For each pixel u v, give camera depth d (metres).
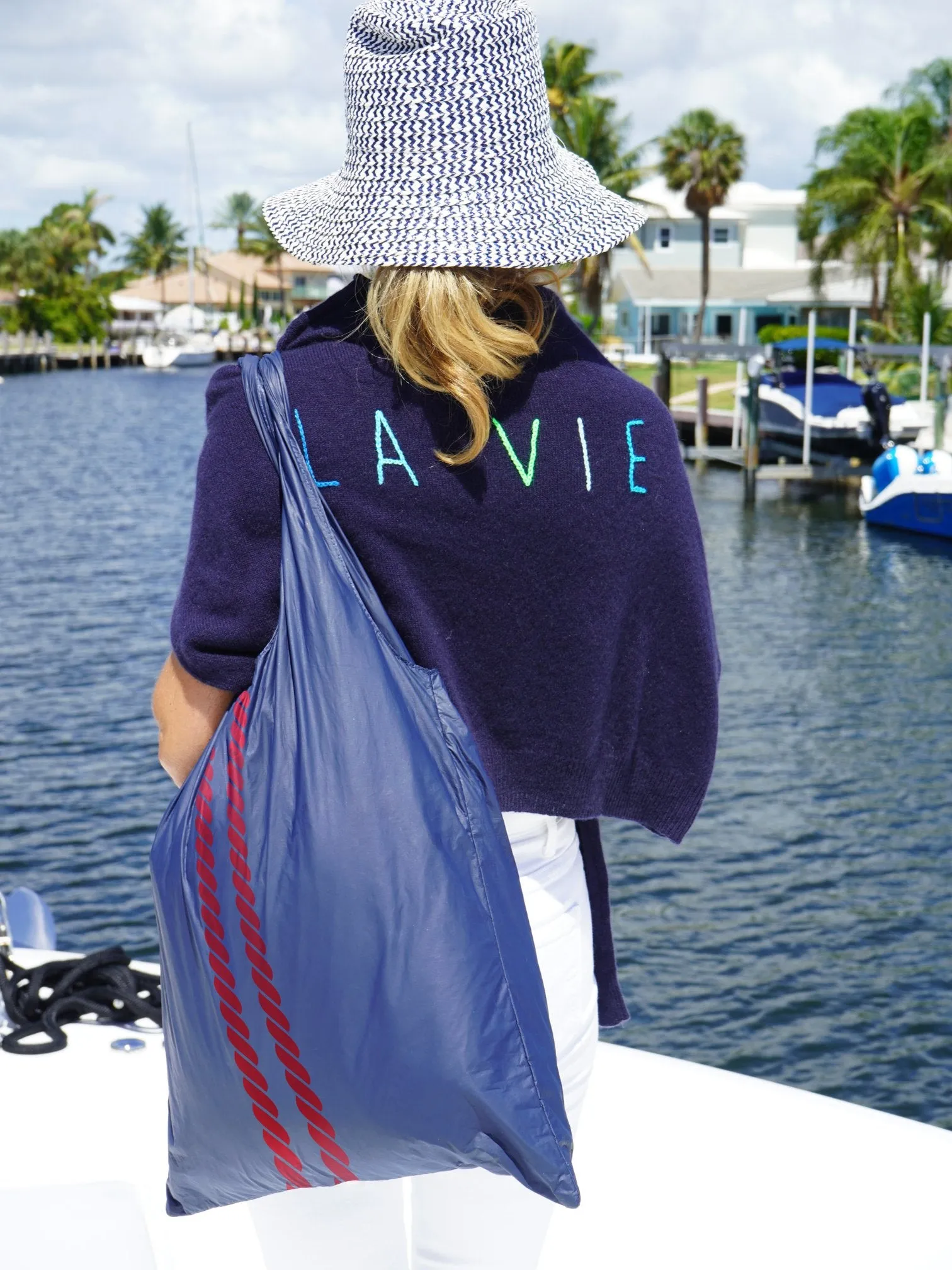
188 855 1.18
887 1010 6.93
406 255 1.18
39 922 3.25
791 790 10.28
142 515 26.62
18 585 19.16
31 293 99.38
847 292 58.78
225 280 113.69
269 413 1.21
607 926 1.45
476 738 1.25
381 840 1.16
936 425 25.83
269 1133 1.20
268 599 1.23
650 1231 1.83
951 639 15.75
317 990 1.15
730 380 47.16
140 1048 2.26
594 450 1.24
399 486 1.21
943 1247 1.79
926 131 48.44
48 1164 2.00
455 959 1.16
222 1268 1.88
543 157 1.27
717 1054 6.57
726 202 60.81
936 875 8.61
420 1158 1.19
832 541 22.91
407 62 1.22
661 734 1.33
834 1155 1.96
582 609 1.24
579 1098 1.40
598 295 58.41
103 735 11.89
